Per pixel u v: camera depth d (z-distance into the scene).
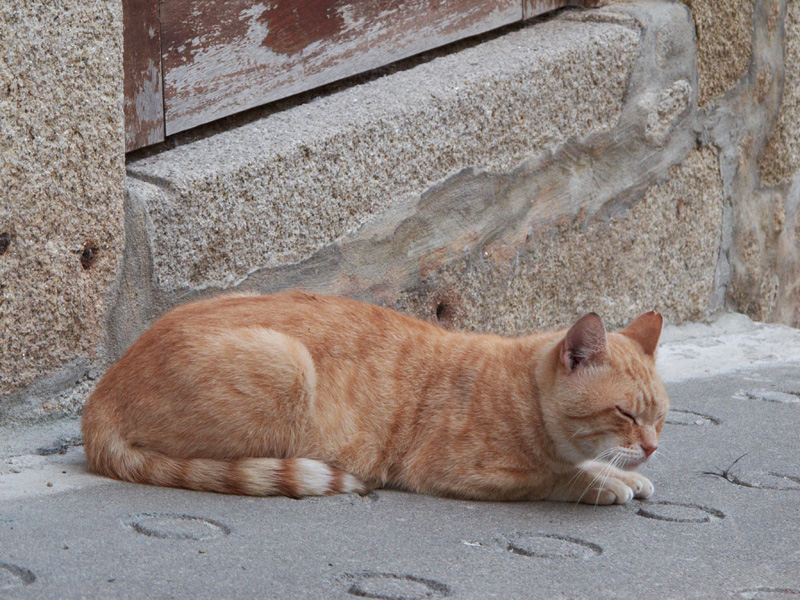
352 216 5.73
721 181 7.93
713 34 7.56
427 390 4.43
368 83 6.26
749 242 8.30
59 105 4.52
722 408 5.71
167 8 5.26
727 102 7.83
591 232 7.08
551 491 4.34
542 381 4.30
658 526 3.93
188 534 3.54
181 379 4.07
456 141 6.11
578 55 6.65
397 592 3.13
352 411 4.34
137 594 2.97
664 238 7.59
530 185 6.62
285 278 5.51
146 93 5.25
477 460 4.27
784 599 3.21
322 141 5.50
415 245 6.08
